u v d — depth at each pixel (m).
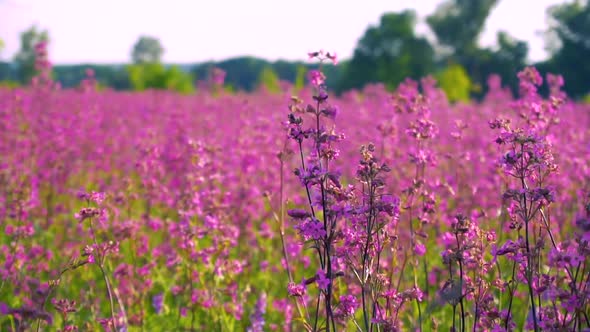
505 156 4.29
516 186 6.80
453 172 10.00
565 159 8.98
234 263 6.96
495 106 16.48
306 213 4.09
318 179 4.04
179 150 10.15
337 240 4.31
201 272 7.02
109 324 5.96
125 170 12.88
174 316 7.26
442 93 15.83
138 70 77.94
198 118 15.73
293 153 6.45
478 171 9.88
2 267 7.24
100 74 102.31
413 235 6.21
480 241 4.80
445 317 6.68
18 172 10.36
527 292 6.61
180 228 7.09
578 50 71.88
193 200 7.32
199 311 7.27
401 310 5.66
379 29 76.62
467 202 8.48
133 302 7.14
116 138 14.52
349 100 20.17
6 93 17.28
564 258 3.85
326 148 4.34
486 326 4.75
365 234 4.35
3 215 8.98
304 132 4.17
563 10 72.75
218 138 12.74
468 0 87.62
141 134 12.63
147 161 9.00
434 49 84.38
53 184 10.79
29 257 7.80
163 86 76.19
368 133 10.78
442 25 88.19
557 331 4.00
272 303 7.53
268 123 10.24
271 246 9.05
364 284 4.32
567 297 3.90
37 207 10.02
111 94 29.62
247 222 8.87
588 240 3.66
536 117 6.80
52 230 9.94
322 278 4.03
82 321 6.78
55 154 11.09
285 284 7.93
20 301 7.04
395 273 6.63
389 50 76.88
